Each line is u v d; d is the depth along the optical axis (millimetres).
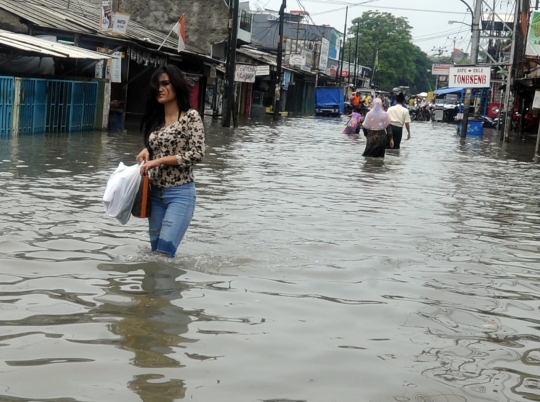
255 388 3736
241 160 15594
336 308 5242
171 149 6066
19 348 4066
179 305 5051
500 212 10414
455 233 8492
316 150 19719
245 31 41344
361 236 7922
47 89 17625
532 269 6871
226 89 28531
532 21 28797
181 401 3520
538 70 31281
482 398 3785
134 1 34375
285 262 6508
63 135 17844
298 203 10000
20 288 5191
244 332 4594
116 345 4211
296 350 4340
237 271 6090
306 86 64375
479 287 6078
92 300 5027
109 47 21766
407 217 9430
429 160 18938
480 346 4613
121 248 6562
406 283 6059
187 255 6488
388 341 4605
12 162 11930
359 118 28750
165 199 6195
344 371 4051
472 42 31234
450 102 59469
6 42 15156
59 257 6121
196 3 34375
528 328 5047
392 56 112250
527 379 4086
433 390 3854
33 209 8102
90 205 8617
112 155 14234
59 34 19969
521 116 36500
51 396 3480
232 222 8227
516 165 19016
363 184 12727
